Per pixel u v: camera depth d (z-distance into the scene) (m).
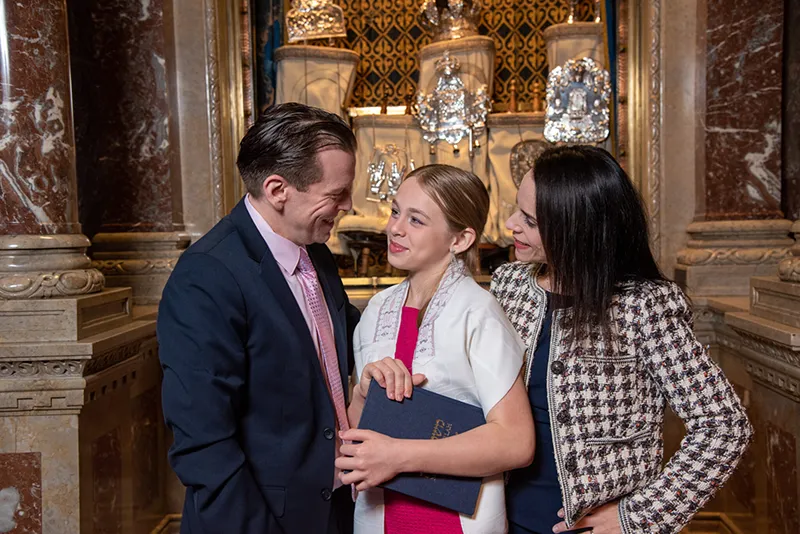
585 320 1.73
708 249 4.38
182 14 4.66
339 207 1.95
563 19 5.87
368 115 5.39
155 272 4.50
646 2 4.60
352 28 6.02
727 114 4.45
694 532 4.25
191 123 4.69
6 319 2.99
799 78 4.21
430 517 1.72
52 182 3.24
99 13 4.55
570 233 1.75
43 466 3.01
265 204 1.96
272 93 5.38
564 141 5.19
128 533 3.67
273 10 5.36
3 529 3.01
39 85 3.21
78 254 3.29
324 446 1.93
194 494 1.73
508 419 1.65
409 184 1.84
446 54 5.36
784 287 3.07
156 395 4.21
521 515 1.83
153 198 4.62
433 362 1.74
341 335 2.15
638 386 1.76
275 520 1.78
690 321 1.79
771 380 3.29
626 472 1.74
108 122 4.57
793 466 3.18
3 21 3.14
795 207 4.31
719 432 1.67
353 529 2.00
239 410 1.84
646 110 4.62
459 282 1.80
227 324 1.78
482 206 1.84
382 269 5.78
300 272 2.07
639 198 1.81
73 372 2.99
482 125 5.31
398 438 1.68
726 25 4.43
